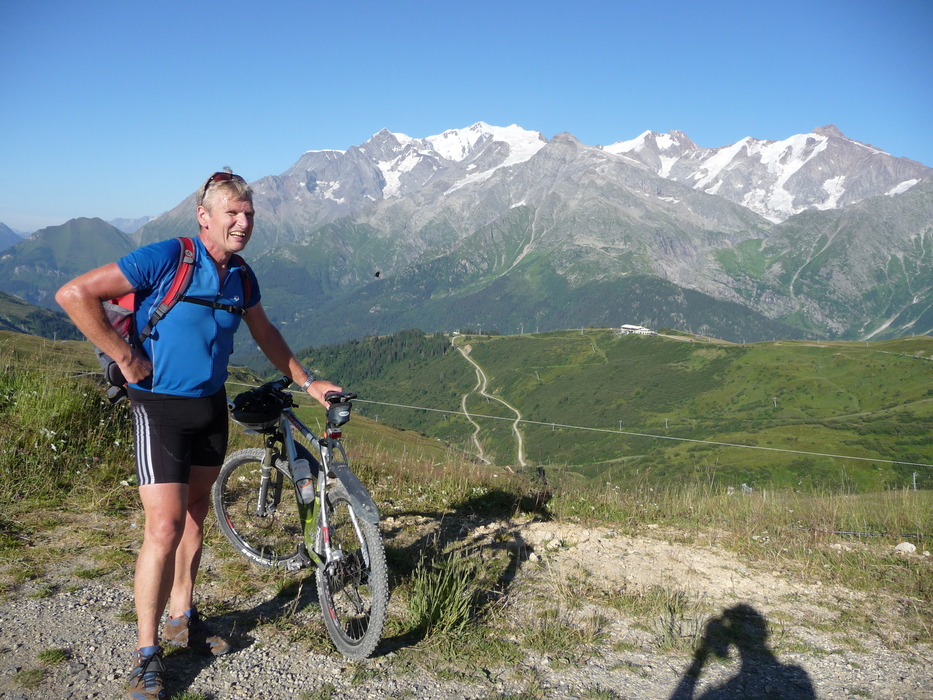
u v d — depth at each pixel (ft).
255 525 16.53
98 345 9.97
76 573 13.69
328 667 11.35
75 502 17.80
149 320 10.45
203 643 11.39
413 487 24.23
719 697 11.75
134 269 10.11
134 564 14.47
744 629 14.70
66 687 9.89
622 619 14.74
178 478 10.78
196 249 10.83
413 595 13.94
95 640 11.28
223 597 13.48
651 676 12.29
